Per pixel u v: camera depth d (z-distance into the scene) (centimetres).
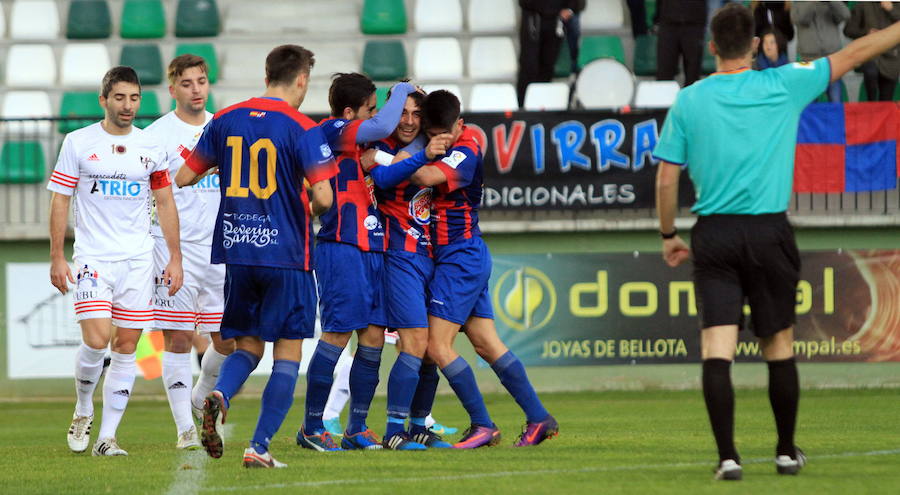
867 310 4516
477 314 2411
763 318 1734
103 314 2405
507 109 5362
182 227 2614
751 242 1709
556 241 4594
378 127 2214
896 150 4569
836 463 1984
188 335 2606
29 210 5128
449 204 2341
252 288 1931
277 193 1925
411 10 6031
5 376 4544
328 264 2273
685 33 4931
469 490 1677
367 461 2062
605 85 5022
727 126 1725
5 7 6038
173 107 5609
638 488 1669
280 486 1733
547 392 4494
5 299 4562
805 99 1756
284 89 2000
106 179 2412
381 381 4594
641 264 4544
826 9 4875
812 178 4578
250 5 6028
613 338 4528
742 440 2475
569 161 4591
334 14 6031
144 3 5959
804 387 4484
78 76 5725
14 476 1973
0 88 5719
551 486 1711
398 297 2305
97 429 3372
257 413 3912
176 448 2566
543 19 5088
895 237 4562
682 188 4566
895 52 4794
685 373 4531
